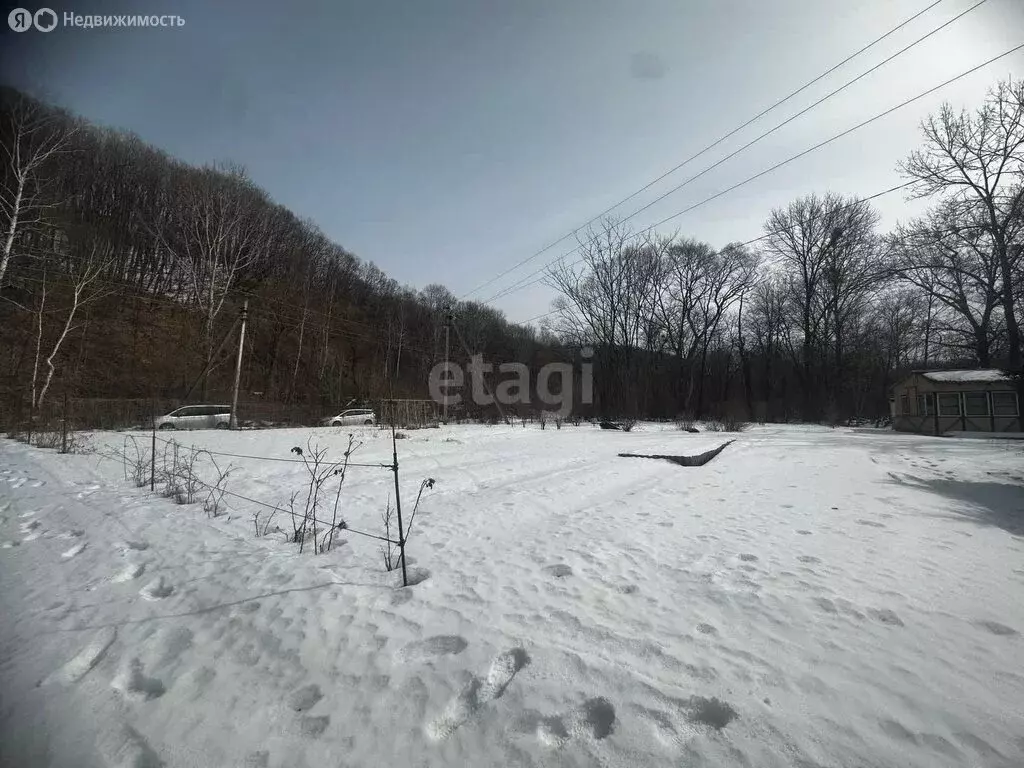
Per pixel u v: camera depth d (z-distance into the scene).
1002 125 22.28
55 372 22.30
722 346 49.69
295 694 2.33
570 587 3.55
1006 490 7.55
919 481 8.56
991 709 2.08
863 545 4.55
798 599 3.27
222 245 34.28
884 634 2.77
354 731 2.07
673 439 18.84
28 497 6.61
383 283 58.00
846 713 2.06
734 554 4.30
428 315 52.44
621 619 3.00
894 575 3.73
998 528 5.21
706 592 3.42
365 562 4.15
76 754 1.95
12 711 2.21
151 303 31.30
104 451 11.76
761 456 13.12
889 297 40.12
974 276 25.33
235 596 3.41
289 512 6.05
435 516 5.92
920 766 1.76
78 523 5.36
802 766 1.78
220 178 36.44
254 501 6.66
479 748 1.95
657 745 1.91
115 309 28.73
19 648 2.74
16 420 16.05
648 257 44.25
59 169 24.14
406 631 2.90
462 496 7.23
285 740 2.02
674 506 6.45
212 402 27.61
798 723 2.01
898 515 5.85
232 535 4.95
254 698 2.31
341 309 45.97
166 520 5.52
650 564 4.05
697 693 2.22
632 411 42.84
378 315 50.47
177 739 2.04
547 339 49.44
